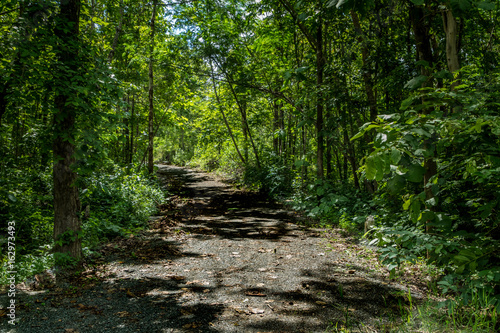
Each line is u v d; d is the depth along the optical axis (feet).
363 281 13.74
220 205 37.45
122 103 17.58
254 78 37.60
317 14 21.57
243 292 12.69
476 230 11.82
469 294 10.09
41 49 14.12
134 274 14.87
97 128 15.39
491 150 7.79
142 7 40.37
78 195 16.14
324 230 24.45
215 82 51.13
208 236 22.99
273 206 36.73
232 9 38.93
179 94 50.72
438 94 8.28
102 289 13.01
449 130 7.17
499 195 8.57
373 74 27.37
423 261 14.57
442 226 9.69
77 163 14.82
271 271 15.31
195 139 109.29
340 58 29.84
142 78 45.88
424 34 14.40
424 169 6.49
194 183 60.95
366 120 28.94
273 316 10.62
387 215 19.98
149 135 47.21
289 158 49.29
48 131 14.96
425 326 9.00
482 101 9.02
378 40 23.71
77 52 15.08
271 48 42.09
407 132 6.78
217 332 9.60
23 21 13.61
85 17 16.47
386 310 10.93
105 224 21.59
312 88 29.78
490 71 18.61
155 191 36.86
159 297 12.20
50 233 19.31
